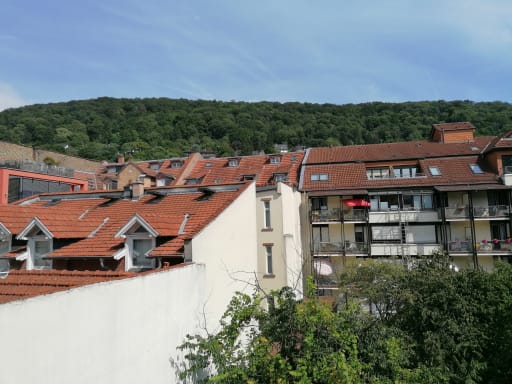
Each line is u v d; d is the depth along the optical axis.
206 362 7.98
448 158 30.53
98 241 12.67
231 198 12.88
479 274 11.54
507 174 26.69
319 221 29.09
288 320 7.45
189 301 9.40
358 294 17.48
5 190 29.59
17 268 13.00
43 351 5.06
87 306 5.91
